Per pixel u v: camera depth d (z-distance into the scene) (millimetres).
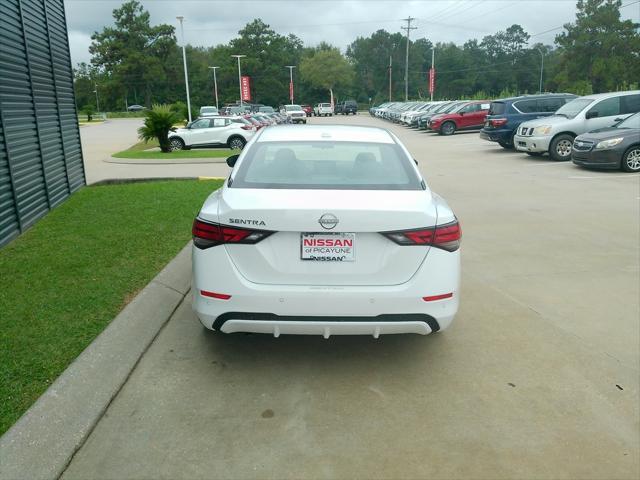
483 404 3287
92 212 8070
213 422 3088
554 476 2672
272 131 4645
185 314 4570
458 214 8680
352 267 3291
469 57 127500
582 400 3324
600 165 12875
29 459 2680
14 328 3979
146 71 109500
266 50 113375
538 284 5344
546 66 123625
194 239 3455
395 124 44062
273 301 3273
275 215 3203
